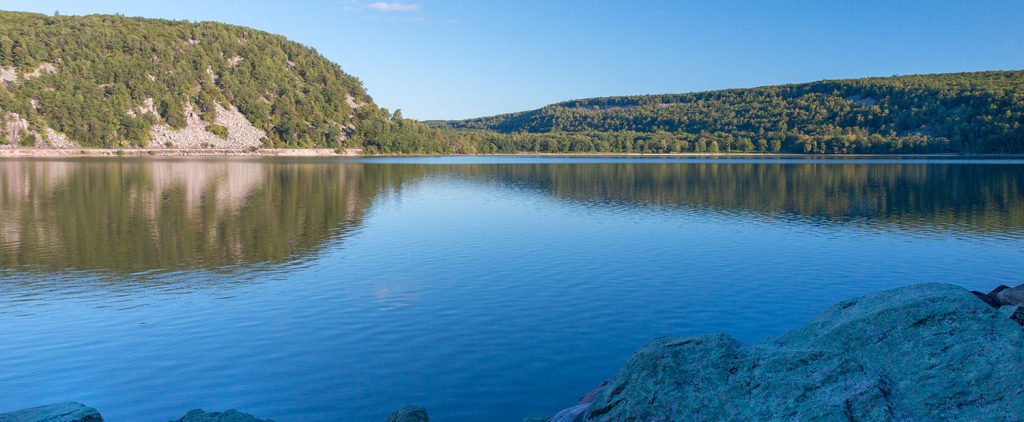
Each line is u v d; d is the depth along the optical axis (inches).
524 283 1135.6
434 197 2842.0
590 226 1873.8
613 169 5447.8
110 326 892.6
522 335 845.2
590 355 772.0
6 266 1302.9
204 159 7696.9
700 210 2301.9
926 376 329.1
